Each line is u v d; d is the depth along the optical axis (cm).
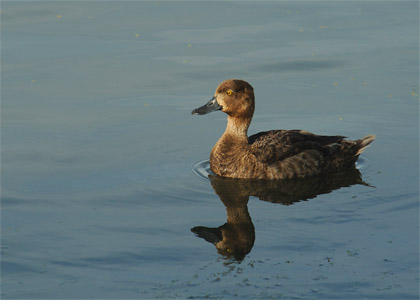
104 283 990
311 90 1945
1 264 1052
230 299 938
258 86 1977
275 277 993
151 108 1833
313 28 2441
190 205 1289
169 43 2309
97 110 1819
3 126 1705
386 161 1500
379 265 1020
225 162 1462
